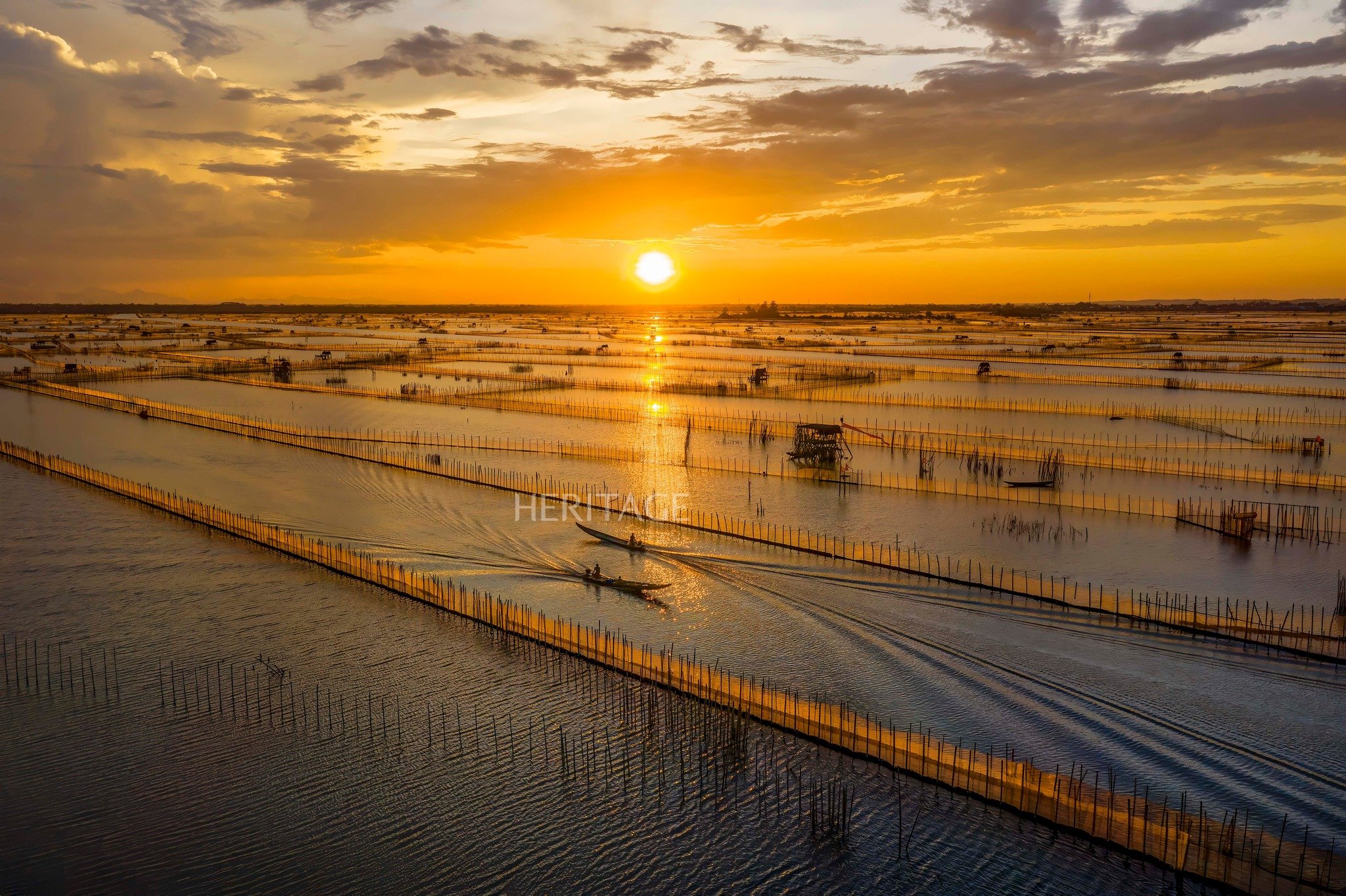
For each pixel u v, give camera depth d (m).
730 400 152.75
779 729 45.28
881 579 65.06
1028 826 38.00
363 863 36.12
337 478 96.44
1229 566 66.81
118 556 70.56
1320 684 48.72
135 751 43.25
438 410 142.00
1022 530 76.31
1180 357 196.00
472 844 37.31
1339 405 137.62
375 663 52.62
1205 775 41.03
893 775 41.59
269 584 64.94
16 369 185.62
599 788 40.91
